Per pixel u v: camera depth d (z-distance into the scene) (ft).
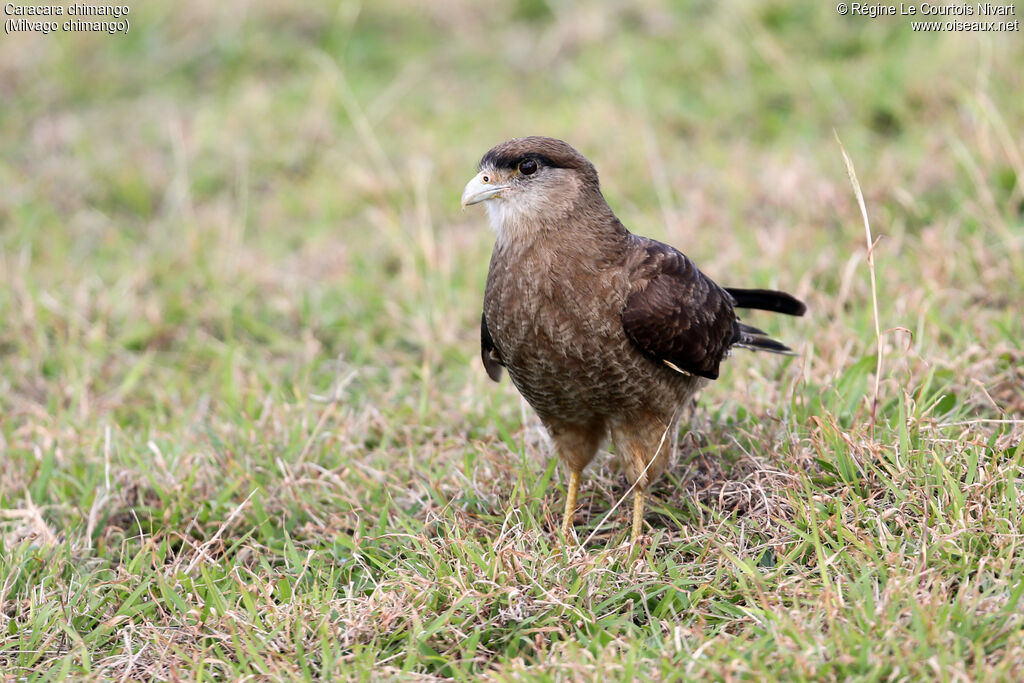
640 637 24.72
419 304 42.14
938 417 30.30
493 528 29.25
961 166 45.29
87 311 43.47
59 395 38.52
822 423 28.81
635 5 63.52
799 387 32.86
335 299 44.04
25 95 62.59
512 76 61.26
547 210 28.02
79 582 28.22
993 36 53.98
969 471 26.86
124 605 26.89
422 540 27.99
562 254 27.89
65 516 31.96
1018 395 32.19
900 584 23.58
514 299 28.27
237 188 53.78
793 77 55.31
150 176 54.24
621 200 48.55
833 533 26.40
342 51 63.31
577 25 62.44
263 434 34.47
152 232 50.31
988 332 35.12
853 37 58.23
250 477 32.01
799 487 27.94
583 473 31.89
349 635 25.00
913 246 41.24
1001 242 40.09
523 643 25.11
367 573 27.76
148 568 28.91
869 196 44.83
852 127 52.08
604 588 26.05
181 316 43.60
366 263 46.24
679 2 63.05
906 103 52.29
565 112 55.77
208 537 30.78
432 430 34.73
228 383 37.76
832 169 48.29
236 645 24.47
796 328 38.27
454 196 50.29
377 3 66.39
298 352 40.81
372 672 23.81
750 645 22.93
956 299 37.63
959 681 21.04
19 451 34.06
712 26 59.98
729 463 30.63
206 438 34.55
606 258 28.14
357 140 55.72
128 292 44.57
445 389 37.63
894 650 21.90
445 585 25.99
